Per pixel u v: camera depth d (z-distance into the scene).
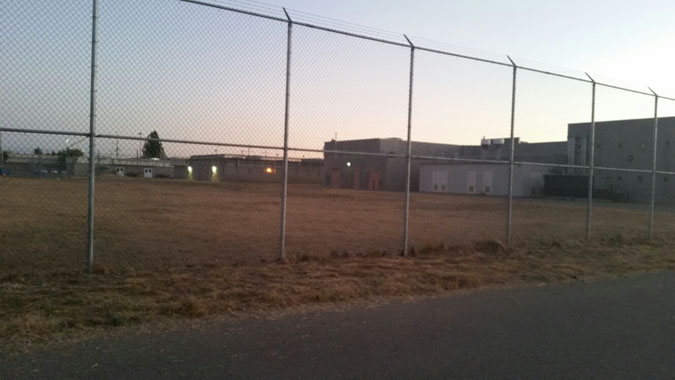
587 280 9.61
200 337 5.67
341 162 65.00
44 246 12.03
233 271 8.93
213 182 48.94
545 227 20.86
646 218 27.36
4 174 16.36
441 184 63.59
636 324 6.74
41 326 5.71
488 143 58.09
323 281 8.38
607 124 52.31
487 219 24.23
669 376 4.93
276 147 9.55
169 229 16.39
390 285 8.37
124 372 4.61
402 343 5.68
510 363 5.17
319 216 23.30
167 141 8.60
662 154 47.81
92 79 7.95
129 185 42.38
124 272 8.59
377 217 23.70
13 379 4.38
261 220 20.48
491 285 8.95
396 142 45.81
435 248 11.88
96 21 7.98
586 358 5.39
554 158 57.00
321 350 5.37
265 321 6.38
